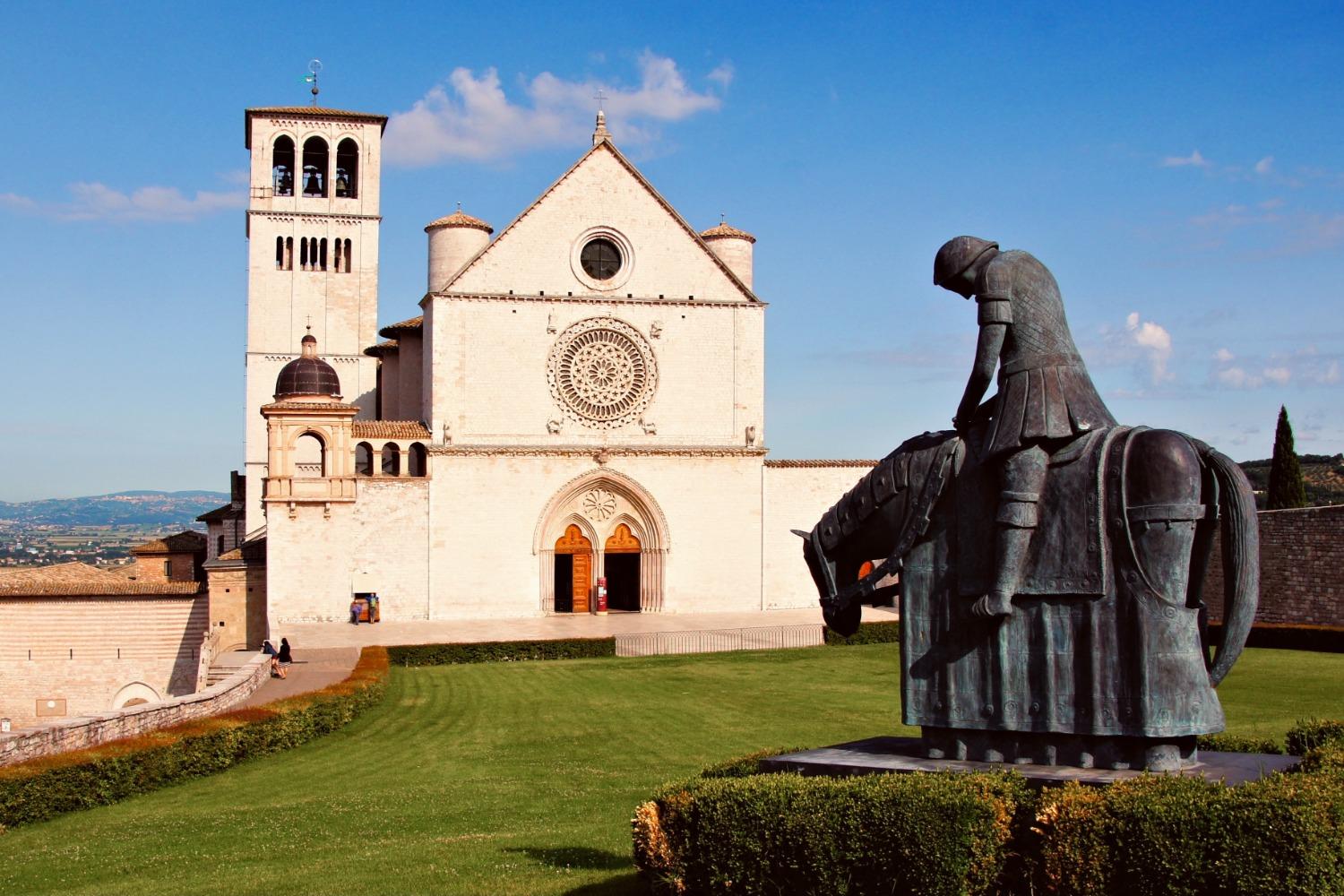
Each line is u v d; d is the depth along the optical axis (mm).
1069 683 15617
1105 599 15352
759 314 83625
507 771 33625
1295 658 54219
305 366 76250
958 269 16406
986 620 16125
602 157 81438
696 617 79188
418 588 77000
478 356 78938
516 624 75312
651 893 15758
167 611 78250
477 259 79062
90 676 77375
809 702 46375
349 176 104125
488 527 78312
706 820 14820
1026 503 15758
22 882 21922
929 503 16547
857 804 14219
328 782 33125
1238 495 15016
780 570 83625
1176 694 14992
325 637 68500
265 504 74938
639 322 81750
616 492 81438
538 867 20141
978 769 15805
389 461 83750
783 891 14438
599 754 36031
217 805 30406
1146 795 13398
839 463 85188
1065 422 15695
